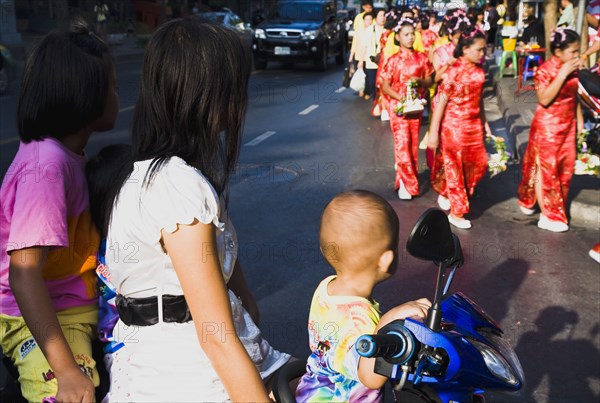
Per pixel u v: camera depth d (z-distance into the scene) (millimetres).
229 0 33406
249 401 1570
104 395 2117
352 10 24359
